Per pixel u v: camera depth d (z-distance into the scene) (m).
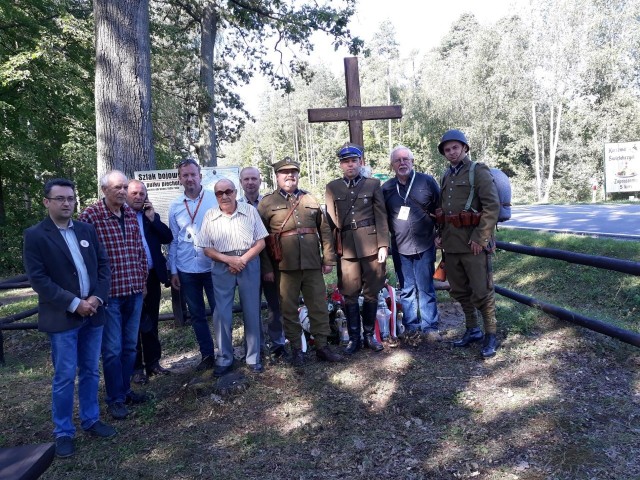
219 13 16.67
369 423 3.77
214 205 4.94
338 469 3.28
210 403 4.20
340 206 4.89
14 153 17.19
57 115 17.19
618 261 4.05
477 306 4.71
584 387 3.95
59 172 19.75
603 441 3.26
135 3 7.02
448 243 4.72
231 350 4.71
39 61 14.41
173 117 20.39
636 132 30.30
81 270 3.63
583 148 31.83
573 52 31.36
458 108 38.97
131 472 3.40
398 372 4.48
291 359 4.96
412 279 5.23
